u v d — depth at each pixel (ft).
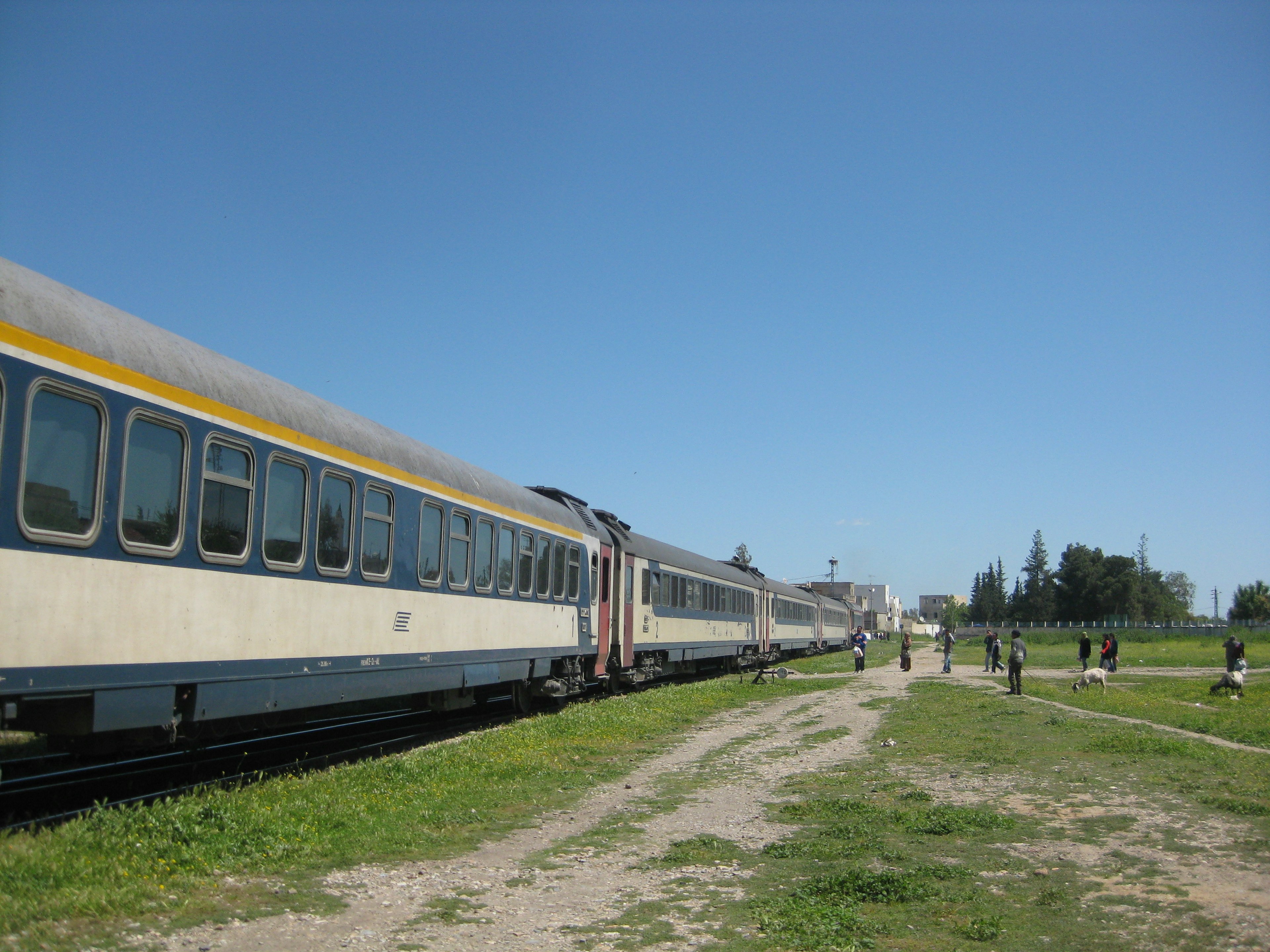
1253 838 28.73
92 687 26.30
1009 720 63.77
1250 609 412.36
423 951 18.75
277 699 35.17
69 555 25.67
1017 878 24.30
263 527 34.42
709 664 144.87
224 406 32.45
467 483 53.06
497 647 56.08
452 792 35.40
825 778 40.91
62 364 25.62
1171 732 57.88
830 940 19.34
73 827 23.54
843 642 259.60
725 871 25.48
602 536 80.07
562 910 21.83
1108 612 381.60
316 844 26.09
